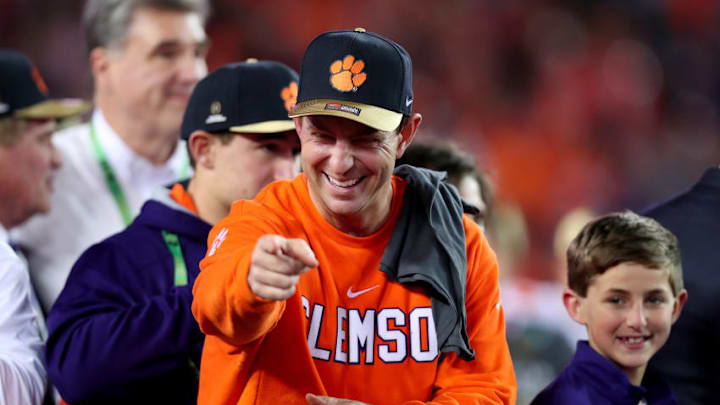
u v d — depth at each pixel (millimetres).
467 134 44531
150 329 8211
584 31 50250
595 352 8469
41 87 11109
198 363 8375
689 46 51906
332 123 6215
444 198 7137
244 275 5648
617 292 8312
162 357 8203
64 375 8398
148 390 8320
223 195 9125
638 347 8344
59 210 12328
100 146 12875
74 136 12953
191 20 13031
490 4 48969
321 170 6402
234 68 9125
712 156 49906
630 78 50250
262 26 43406
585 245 8562
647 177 47812
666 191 47625
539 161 46312
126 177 12859
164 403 8367
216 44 42062
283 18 44000
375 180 6398
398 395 6703
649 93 50531
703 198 9500
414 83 46219
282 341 6531
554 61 48969
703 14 52250
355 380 6660
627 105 49688
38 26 37781
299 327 6527
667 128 50156
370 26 46219
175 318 8242
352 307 6723
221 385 6574
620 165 48000
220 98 9016
